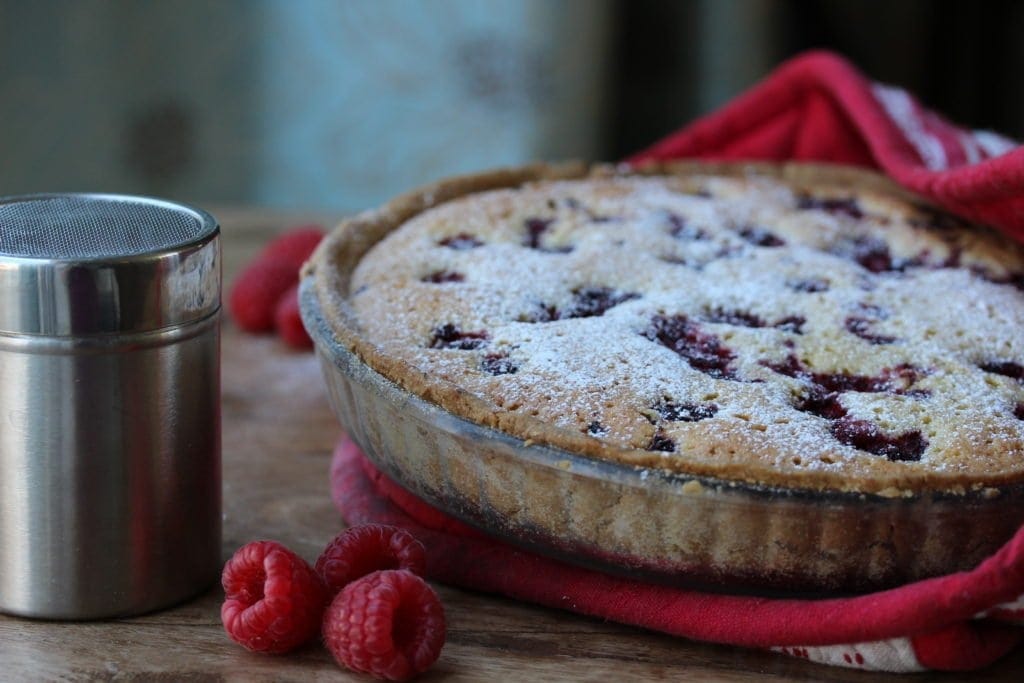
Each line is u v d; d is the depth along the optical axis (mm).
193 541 580
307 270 646
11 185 1284
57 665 551
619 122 1268
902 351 607
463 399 561
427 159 1272
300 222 989
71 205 591
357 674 550
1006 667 560
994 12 1237
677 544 548
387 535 566
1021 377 606
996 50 1251
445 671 554
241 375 760
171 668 551
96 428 556
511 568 583
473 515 574
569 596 574
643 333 612
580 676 554
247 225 978
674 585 562
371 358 579
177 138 1292
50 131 1277
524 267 644
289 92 1274
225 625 554
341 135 1279
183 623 572
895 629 535
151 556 570
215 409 583
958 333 620
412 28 1229
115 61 1263
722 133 790
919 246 680
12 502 560
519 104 1234
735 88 1226
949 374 597
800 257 664
